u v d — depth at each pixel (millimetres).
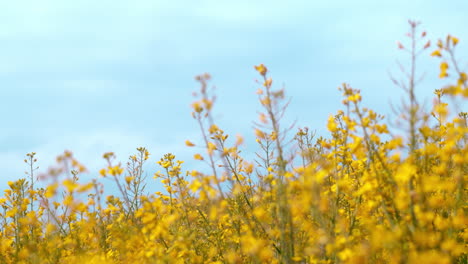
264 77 3898
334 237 3555
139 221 4348
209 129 4059
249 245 3680
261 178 4352
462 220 3334
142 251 3842
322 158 3818
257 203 4668
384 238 3059
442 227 3211
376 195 3469
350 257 3035
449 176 3842
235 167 4816
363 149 3697
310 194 3342
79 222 4875
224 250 4867
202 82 3805
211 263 4578
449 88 3176
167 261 3848
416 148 3422
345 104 3621
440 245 3195
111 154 3881
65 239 4672
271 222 4164
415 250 3016
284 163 3803
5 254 4793
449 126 4004
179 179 5324
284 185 3756
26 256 4344
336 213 3697
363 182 3656
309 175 3371
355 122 3559
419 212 3025
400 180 3254
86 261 4320
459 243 3742
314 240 3844
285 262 3666
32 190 5203
